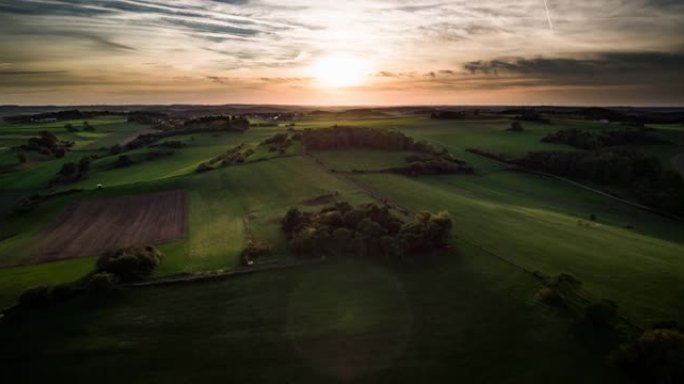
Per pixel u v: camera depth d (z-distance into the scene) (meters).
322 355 44.44
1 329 47.00
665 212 107.12
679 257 66.06
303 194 94.88
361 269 59.66
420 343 45.88
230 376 41.84
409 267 60.25
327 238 64.19
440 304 52.25
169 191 103.62
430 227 64.56
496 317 49.56
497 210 87.44
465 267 60.19
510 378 41.22
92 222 85.00
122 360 43.28
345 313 50.66
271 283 56.31
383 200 89.44
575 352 43.84
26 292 50.94
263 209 86.00
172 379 41.38
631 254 66.06
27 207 98.25
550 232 75.06
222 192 100.31
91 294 51.94
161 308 51.00
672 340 41.03
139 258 58.19
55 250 70.75
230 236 71.94
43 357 43.44
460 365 43.00
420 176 119.38
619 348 42.72
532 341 45.56
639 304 50.84
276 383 41.16
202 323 48.66
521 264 60.44
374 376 41.94
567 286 53.53
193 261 62.09
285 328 48.12
